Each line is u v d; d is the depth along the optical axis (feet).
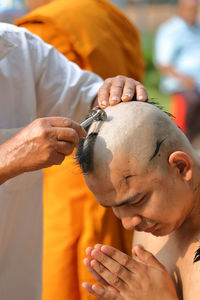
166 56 19.36
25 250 6.64
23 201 6.48
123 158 4.75
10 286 6.65
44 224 8.31
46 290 8.24
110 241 8.26
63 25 8.27
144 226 4.96
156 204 4.83
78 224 8.19
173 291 5.04
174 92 19.66
